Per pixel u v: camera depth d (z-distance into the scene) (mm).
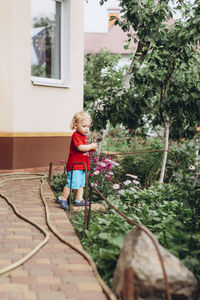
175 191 5430
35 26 7641
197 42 6441
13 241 3643
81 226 4164
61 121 7906
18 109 7207
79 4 8008
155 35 6395
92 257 3365
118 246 3326
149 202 5141
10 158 7168
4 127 7125
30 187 5988
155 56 6152
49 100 7672
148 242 2695
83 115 4789
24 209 4734
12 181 6402
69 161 4867
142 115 7340
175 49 6383
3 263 3125
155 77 6387
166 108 6680
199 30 6008
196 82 6238
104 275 3057
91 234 3766
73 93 8078
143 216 4301
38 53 7738
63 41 8023
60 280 2857
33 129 7453
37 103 7480
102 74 11430
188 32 6117
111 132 10969
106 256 3139
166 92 6730
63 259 3270
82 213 4590
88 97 9805
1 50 7023
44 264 3139
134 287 2566
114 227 3871
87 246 3660
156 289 2557
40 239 3738
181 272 2617
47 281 2826
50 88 7668
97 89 10906
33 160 7477
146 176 7098
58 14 7977
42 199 5164
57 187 5922
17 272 2951
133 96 6777
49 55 7957
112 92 7328
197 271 3006
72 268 3096
